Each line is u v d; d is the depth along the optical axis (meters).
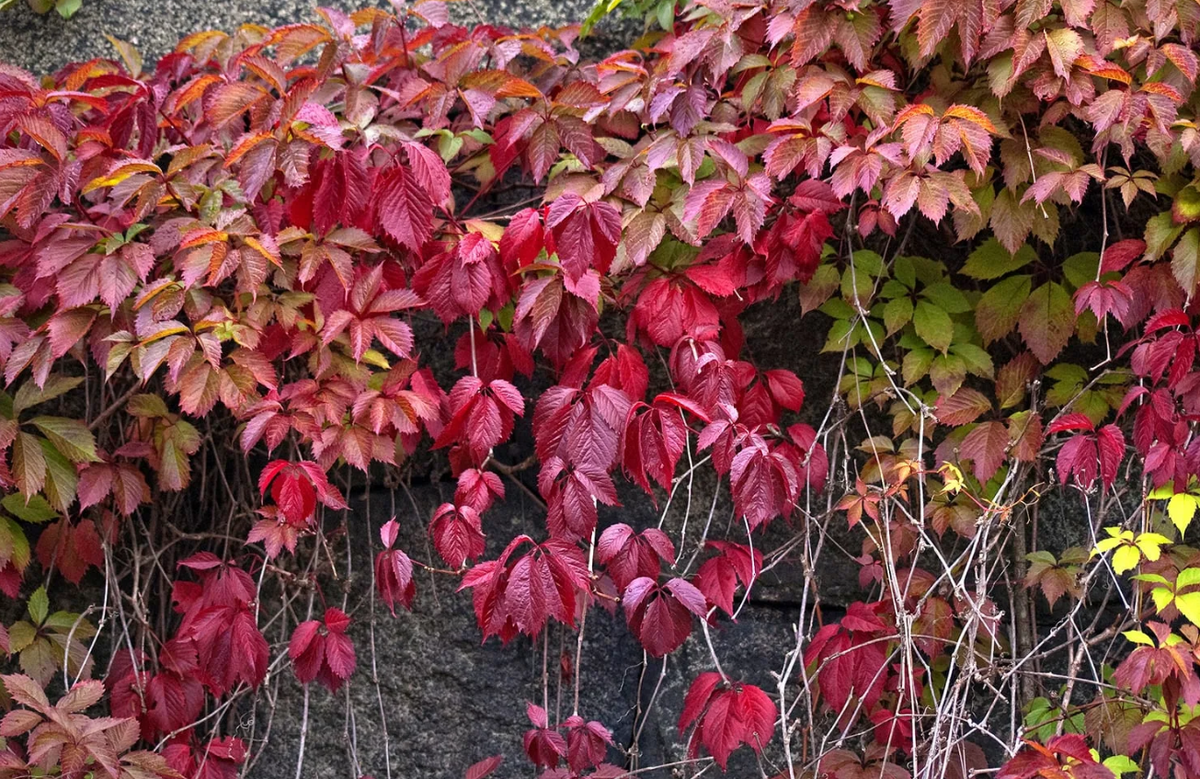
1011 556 2.12
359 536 2.21
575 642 2.21
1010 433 1.94
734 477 1.65
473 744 2.23
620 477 2.20
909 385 2.05
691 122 1.79
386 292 1.76
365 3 2.17
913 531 2.06
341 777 2.24
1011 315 1.97
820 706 2.16
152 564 2.13
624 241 1.85
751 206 1.73
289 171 1.63
